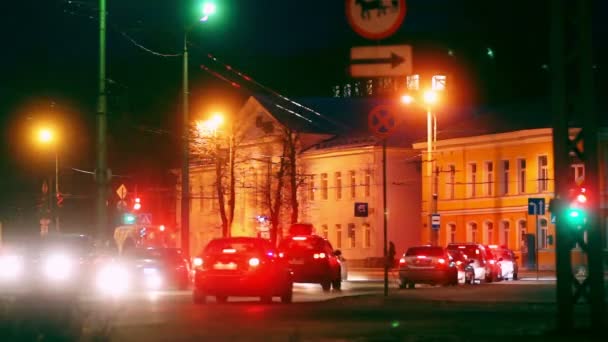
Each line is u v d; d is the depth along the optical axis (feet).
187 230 172.14
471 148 299.58
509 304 106.73
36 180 313.73
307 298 127.13
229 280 108.47
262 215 299.58
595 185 68.69
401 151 323.57
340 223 332.39
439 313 94.32
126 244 219.20
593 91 68.23
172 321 83.25
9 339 67.67
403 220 323.78
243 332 73.26
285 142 311.47
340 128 346.74
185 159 172.65
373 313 93.91
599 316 68.80
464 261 178.91
